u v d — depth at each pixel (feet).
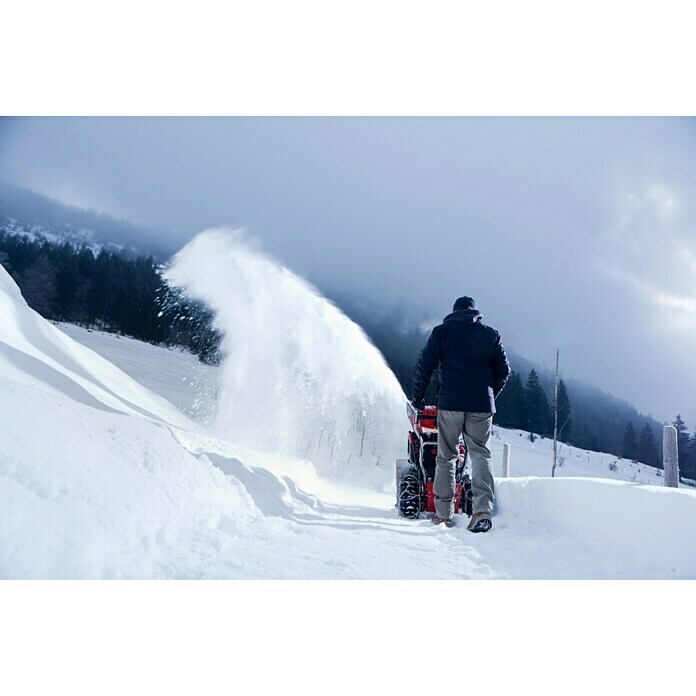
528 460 134.21
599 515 10.14
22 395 9.05
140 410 23.84
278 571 8.04
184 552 8.46
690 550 8.05
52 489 7.08
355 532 11.78
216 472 12.64
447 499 13.87
